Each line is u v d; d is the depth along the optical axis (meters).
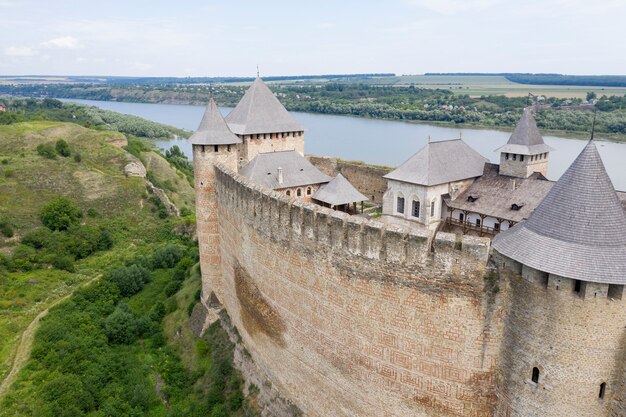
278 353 33.38
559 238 18.75
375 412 26.31
